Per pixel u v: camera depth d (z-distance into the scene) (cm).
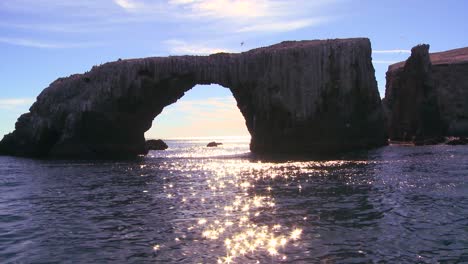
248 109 7444
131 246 1543
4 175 4184
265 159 5794
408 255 1386
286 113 6856
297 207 2198
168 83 7175
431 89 7931
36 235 1725
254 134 7475
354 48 6950
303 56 6912
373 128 7050
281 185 3053
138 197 2662
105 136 7238
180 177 3772
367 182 3094
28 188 3200
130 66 7038
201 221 1909
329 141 6838
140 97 7069
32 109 7762
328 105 6831
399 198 2405
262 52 7138
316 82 6844
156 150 10938
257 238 1599
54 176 4025
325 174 3666
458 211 2019
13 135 7744
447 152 5516
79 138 7094
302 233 1664
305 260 1345
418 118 7881
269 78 6994
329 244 1510
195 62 7194
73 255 1454
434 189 2680
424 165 4084
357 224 1805
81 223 1931
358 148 6831
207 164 5253
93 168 4859
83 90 7281
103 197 2686
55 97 7475
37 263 1378
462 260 1335
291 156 6109
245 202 2383
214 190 2900
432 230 1686
